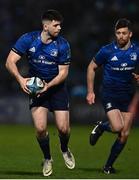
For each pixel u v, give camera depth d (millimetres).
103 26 92875
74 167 29828
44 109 25734
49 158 25984
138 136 58469
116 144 27219
